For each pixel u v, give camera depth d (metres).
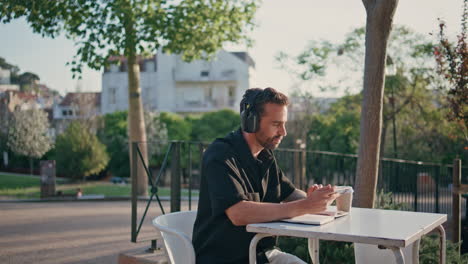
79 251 6.08
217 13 15.24
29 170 30.19
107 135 30.11
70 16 13.88
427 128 20.02
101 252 6.01
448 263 3.84
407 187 8.00
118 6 13.48
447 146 20.42
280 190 2.92
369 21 4.17
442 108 17.31
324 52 18.98
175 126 31.38
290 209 2.32
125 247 6.29
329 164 7.47
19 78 58.91
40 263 5.41
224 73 44.47
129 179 27.86
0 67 58.47
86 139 23.61
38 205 12.88
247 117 2.56
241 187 2.46
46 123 30.59
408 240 1.97
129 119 15.88
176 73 44.81
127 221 8.82
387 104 19.47
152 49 14.58
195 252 2.58
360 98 19.47
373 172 4.18
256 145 2.66
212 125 31.73
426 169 9.34
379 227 2.19
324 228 2.16
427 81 17.62
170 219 2.77
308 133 25.33
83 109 32.09
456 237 4.80
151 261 4.25
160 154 30.14
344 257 3.81
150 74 44.84
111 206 12.34
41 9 13.07
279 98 2.56
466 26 5.95
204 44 15.47
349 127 21.22
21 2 12.97
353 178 7.41
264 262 2.57
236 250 2.49
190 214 2.88
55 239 6.95
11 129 29.14
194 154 27.67
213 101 44.94
